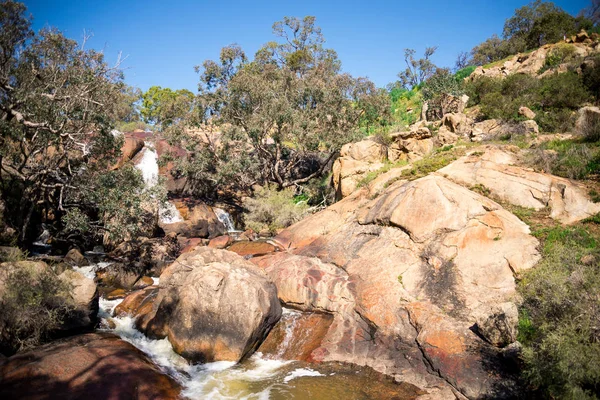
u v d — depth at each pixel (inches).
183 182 1055.6
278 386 364.2
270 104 987.3
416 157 747.4
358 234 571.5
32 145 676.1
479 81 1041.5
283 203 889.5
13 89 577.6
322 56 1734.7
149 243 731.4
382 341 407.8
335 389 358.0
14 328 373.4
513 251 445.7
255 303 420.8
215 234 904.9
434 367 361.4
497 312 377.7
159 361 396.8
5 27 597.0
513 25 1784.0
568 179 521.0
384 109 1142.3
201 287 425.4
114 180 685.3
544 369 288.7
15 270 402.9
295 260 548.1
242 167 986.7
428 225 499.8
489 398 321.7
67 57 682.8
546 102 824.3
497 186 539.2
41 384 314.2
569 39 1165.1
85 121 676.1
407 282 458.6
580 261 382.3
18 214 663.1
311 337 436.8
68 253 673.0
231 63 1082.7
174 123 1058.7
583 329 280.5
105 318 481.7
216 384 366.3
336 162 838.5
